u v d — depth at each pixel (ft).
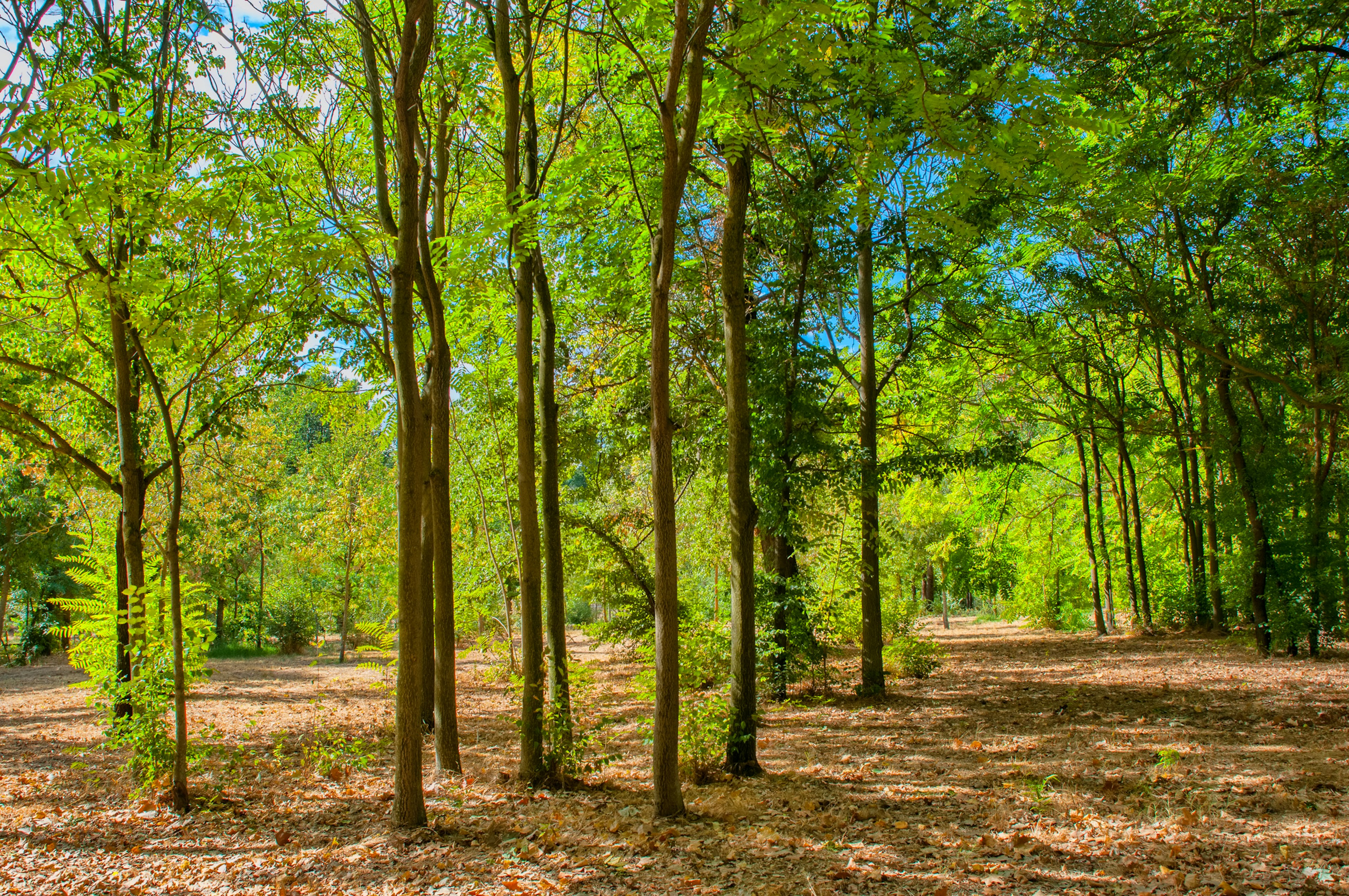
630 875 15.96
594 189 31.48
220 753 23.93
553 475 25.03
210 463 61.31
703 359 39.47
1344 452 44.83
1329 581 42.50
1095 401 61.16
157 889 15.76
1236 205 42.42
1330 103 38.70
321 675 57.72
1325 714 28.73
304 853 17.72
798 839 17.94
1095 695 36.45
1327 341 36.76
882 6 26.99
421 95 24.21
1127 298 45.44
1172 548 74.08
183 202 20.16
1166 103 41.81
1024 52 33.09
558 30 28.40
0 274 22.77
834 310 42.75
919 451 45.27
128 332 21.34
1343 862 15.01
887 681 45.01
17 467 62.28
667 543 19.67
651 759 28.14
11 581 74.08
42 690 50.11
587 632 53.26
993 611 115.85
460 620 52.34
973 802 20.71
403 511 19.26
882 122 21.44
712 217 38.40
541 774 23.66
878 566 42.73
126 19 24.62
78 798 22.66
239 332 22.20
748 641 25.16
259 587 90.53
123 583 27.86
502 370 37.78
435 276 26.50
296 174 24.50
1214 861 15.48
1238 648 48.29
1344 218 35.70
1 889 15.74
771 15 17.85
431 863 16.94
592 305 40.57
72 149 18.26
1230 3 32.63
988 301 49.34
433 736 32.89
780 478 37.19
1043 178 33.68
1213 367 46.14
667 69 23.70
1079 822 18.30
